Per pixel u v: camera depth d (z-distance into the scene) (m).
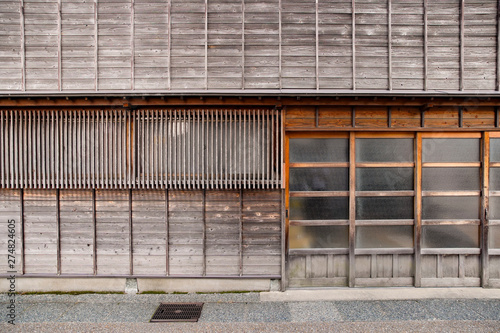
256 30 5.11
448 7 5.14
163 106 5.02
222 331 3.92
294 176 5.22
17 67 5.09
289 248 5.20
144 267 5.11
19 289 5.10
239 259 5.11
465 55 5.15
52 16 5.10
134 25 5.09
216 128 4.91
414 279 5.21
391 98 4.89
